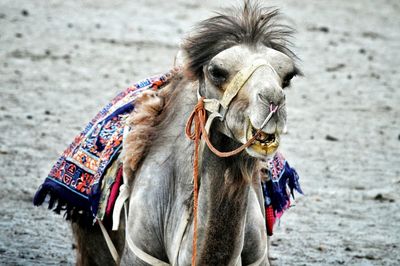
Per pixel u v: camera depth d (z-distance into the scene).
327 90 34.91
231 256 11.26
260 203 12.61
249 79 10.62
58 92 32.22
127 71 35.69
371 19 49.12
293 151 26.94
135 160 12.54
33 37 40.09
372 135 29.17
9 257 18.28
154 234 12.17
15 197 21.88
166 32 42.47
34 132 27.36
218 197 11.06
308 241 19.91
